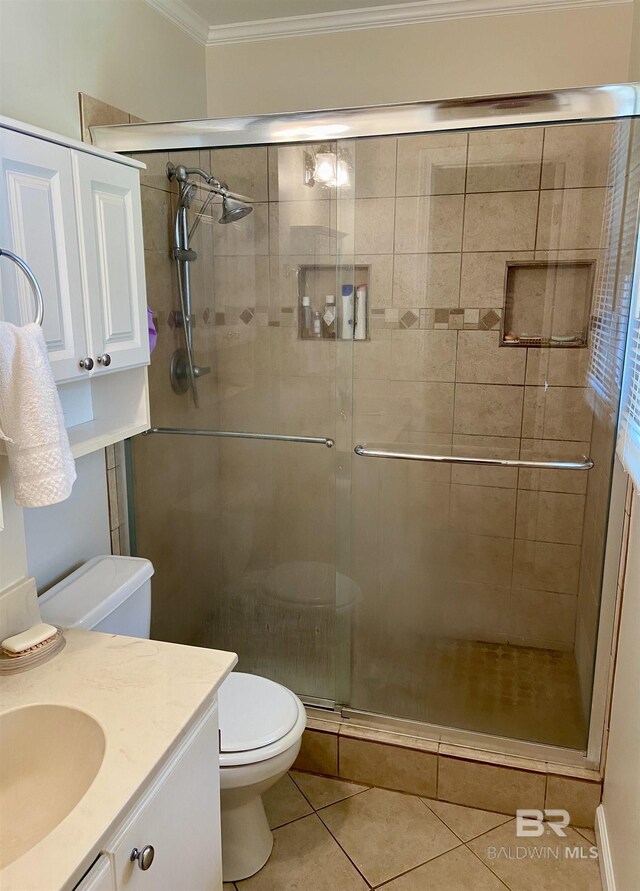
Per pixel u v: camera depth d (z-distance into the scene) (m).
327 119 1.98
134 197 1.77
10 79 1.62
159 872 1.11
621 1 2.24
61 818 1.10
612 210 2.12
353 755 2.12
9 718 1.17
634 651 1.61
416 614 2.66
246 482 2.70
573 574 2.55
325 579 2.63
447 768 2.04
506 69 2.38
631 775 1.54
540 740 2.07
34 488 1.24
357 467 2.60
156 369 2.36
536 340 2.44
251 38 2.60
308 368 2.57
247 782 1.65
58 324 1.49
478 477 2.58
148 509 2.40
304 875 1.79
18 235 1.34
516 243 2.37
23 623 1.40
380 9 2.41
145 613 1.93
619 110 1.77
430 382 2.54
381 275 2.47
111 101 2.06
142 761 1.04
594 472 2.32
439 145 2.27
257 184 2.39
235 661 1.34
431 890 1.75
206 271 2.53
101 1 1.98
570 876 1.79
